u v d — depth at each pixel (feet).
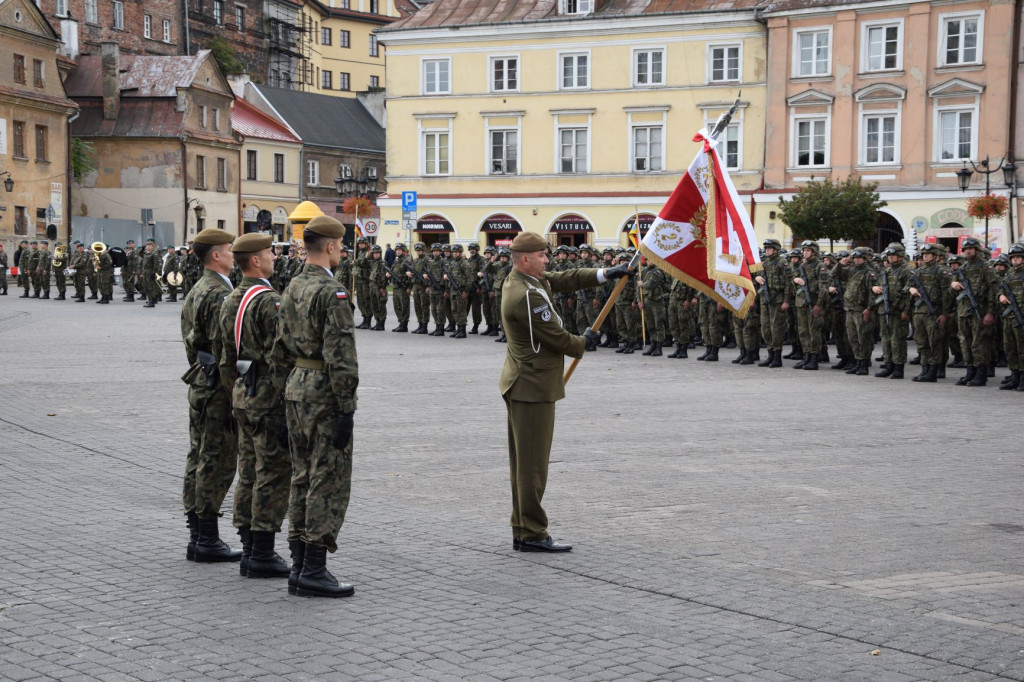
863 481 35.19
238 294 24.52
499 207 176.65
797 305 71.67
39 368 63.31
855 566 25.59
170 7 263.29
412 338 91.40
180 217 207.00
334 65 342.64
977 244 63.16
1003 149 147.64
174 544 27.17
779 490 33.71
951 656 19.69
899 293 66.13
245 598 22.90
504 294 27.20
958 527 29.40
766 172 161.48
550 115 172.86
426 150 180.34
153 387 55.42
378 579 24.29
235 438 25.75
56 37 186.70
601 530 28.78
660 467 37.09
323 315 22.48
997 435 44.70
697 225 29.48
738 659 19.48
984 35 148.05
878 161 155.33
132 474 35.06
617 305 81.51
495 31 173.68
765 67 161.38
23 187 179.11
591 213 171.73
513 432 26.94
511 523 26.94
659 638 20.54
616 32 167.94
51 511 30.04
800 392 58.34
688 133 165.99
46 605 22.24
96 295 135.54
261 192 237.45
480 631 20.88
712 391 58.13
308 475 23.20
